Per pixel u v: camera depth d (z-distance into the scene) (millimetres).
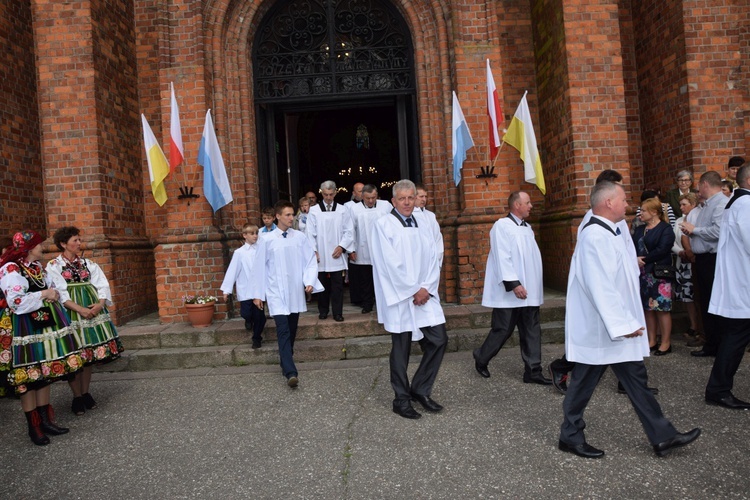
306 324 7566
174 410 5559
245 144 9102
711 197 6133
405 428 4703
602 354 3879
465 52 8547
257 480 3912
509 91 9992
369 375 6332
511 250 5668
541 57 9617
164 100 8469
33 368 4844
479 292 8375
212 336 7484
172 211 8367
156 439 4805
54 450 4703
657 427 3848
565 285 8828
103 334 5738
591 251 3818
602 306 3727
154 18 9922
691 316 7004
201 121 8398
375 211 8109
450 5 8664
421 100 9117
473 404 5195
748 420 4445
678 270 6941
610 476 3656
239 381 6418
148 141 7918
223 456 4355
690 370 5828
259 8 9180
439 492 3588
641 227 6523
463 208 8648
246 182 9117
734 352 4676
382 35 9500
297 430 4809
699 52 8562
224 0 8750
